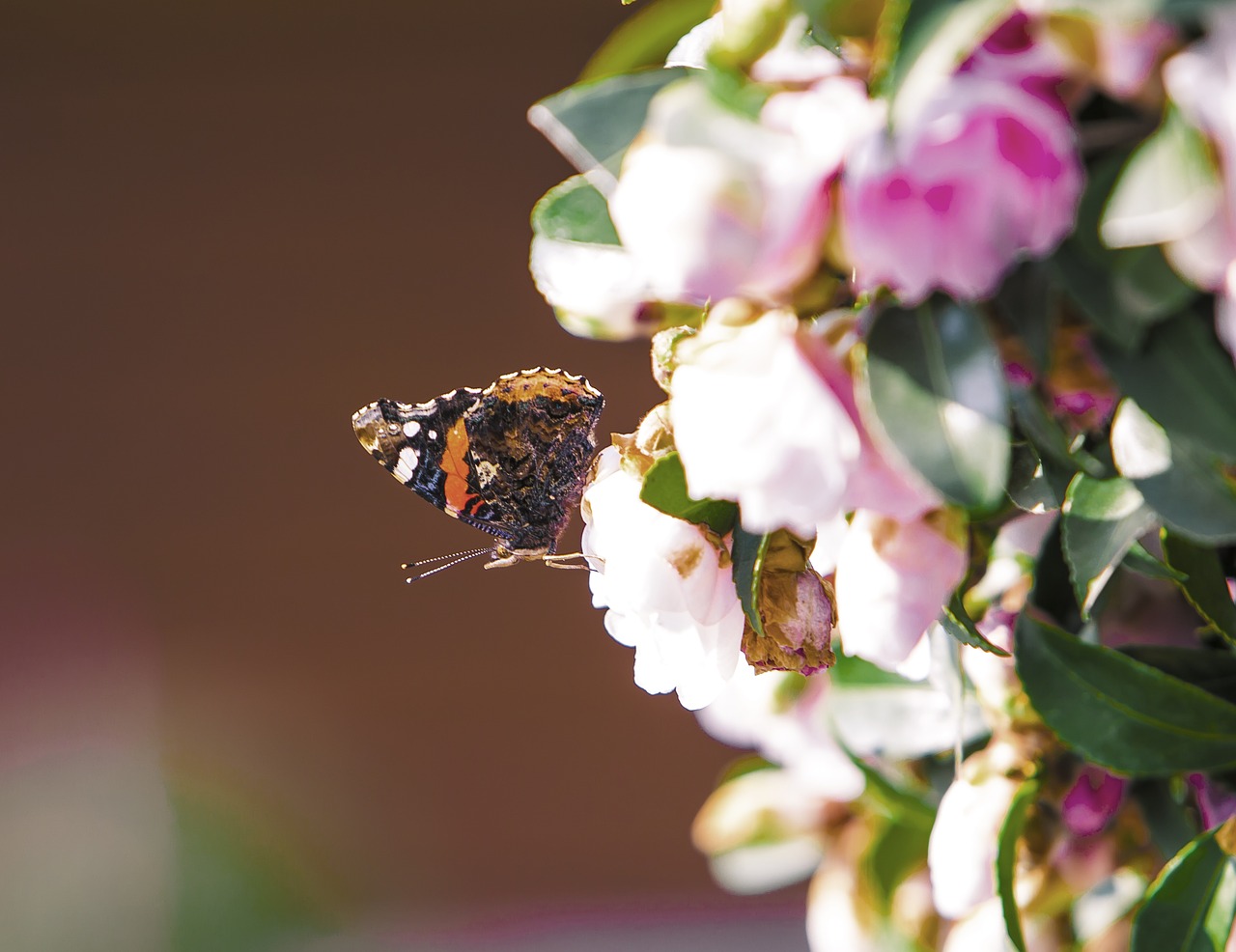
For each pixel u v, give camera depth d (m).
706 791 1.29
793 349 0.50
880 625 0.53
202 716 1.36
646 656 0.55
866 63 0.50
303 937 1.19
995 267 0.45
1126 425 0.53
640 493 0.54
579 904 1.26
